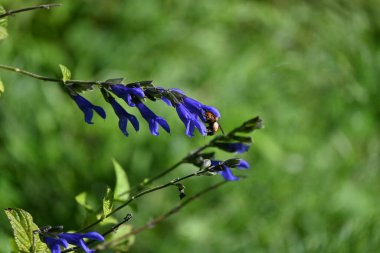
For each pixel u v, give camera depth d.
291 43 8.84
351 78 8.84
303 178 7.61
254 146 7.40
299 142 7.92
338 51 9.01
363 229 6.72
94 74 7.49
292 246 6.97
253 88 8.07
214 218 7.08
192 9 8.38
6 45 6.87
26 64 6.96
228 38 8.45
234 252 6.95
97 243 3.54
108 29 7.81
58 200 6.49
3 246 5.54
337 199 7.55
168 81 7.64
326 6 9.45
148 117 2.79
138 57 7.71
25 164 6.51
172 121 7.15
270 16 8.89
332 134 8.26
